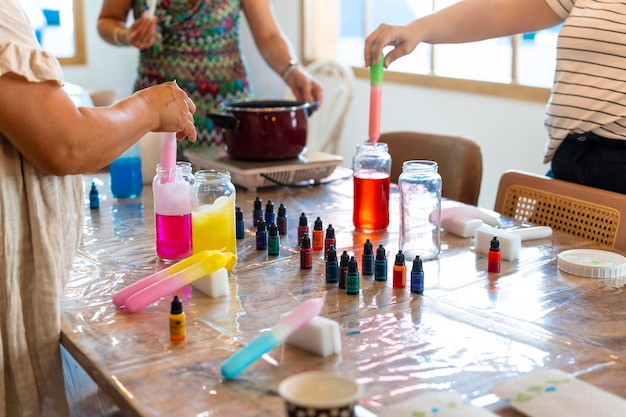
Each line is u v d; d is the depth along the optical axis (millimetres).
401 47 1692
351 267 1230
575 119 1680
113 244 1523
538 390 882
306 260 1365
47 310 1133
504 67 3160
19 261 1141
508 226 1612
